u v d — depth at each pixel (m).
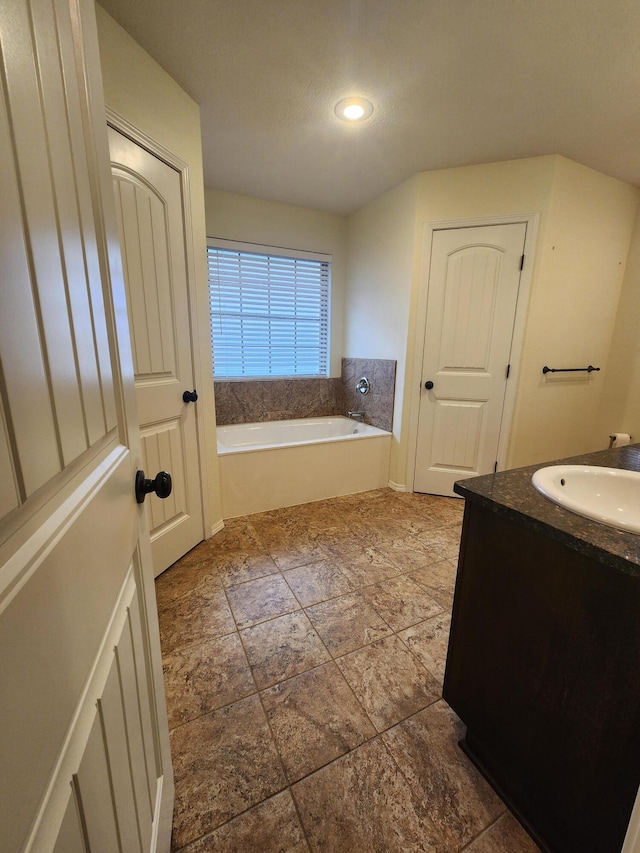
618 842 0.65
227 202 2.78
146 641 0.71
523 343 2.37
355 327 3.25
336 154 2.17
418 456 2.78
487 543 0.90
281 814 0.85
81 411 0.42
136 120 1.39
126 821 0.52
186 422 1.86
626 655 0.62
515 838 0.82
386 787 0.91
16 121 0.30
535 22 1.27
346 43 1.37
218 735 1.03
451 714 1.10
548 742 0.77
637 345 2.60
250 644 1.35
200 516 2.04
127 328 0.66
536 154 2.14
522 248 2.27
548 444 2.65
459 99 1.67
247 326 3.11
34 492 0.31
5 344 0.27
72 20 0.45
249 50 1.41
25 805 0.28
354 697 1.15
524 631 0.81
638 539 0.66
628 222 2.51
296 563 1.88
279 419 3.33
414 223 2.45
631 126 1.85
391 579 1.76
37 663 0.31
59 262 0.37
